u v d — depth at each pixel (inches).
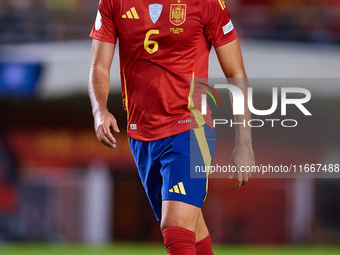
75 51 1705.2
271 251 1274.6
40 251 1241.4
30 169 1797.5
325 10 1729.8
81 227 1798.7
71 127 1811.0
